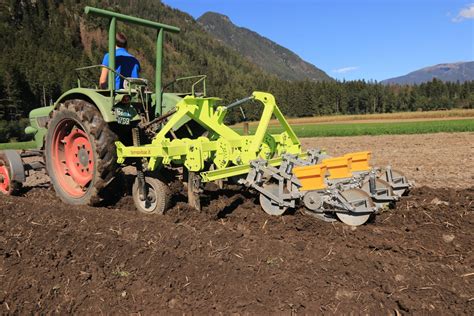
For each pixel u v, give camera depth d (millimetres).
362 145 19031
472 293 3195
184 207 5344
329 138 27078
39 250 4227
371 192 5055
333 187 4723
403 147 16688
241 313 3104
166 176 6664
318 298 3201
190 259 3859
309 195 4867
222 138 5488
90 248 4219
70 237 4461
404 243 4340
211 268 3707
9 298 3373
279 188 5039
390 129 31000
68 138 6250
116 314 3199
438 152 13852
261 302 3209
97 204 5953
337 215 4820
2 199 6000
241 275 3566
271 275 3535
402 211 5180
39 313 3230
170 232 4496
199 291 3441
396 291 3238
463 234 4488
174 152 5074
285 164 5184
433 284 3326
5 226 4945
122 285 3553
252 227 4938
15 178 6891
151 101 6281
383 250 4219
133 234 4551
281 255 3904
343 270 3600
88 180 6000
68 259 4004
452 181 7945
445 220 4898
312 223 4789
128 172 9141
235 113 55625
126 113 5527
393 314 3008
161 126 6098
